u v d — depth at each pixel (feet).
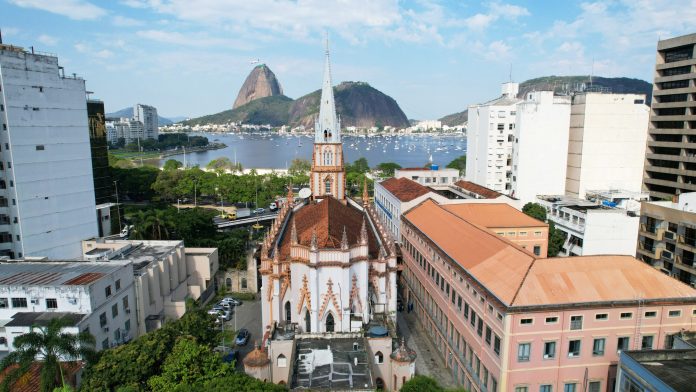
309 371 180.75
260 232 507.30
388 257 237.66
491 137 533.55
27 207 342.85
